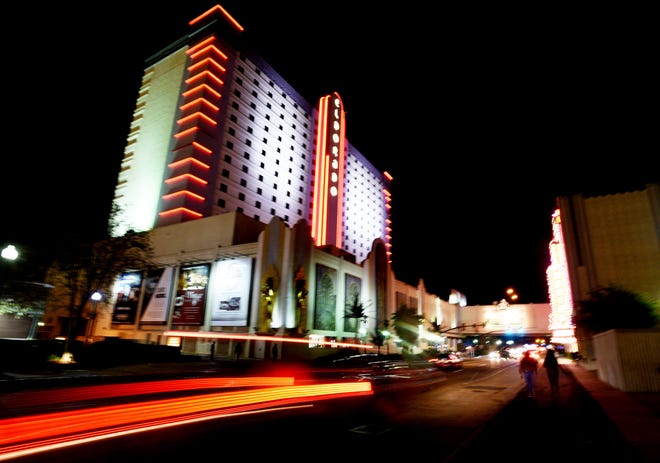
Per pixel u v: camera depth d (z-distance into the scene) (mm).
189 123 70125
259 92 82938
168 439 7816
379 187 135750
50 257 33312
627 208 45438
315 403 13289
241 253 47719
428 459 7086
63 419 8695
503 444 8281
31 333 34562
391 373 29828
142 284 55375
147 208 69875
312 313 48938
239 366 31547
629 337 18000
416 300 83250
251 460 6723
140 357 31500
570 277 46094
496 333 110812
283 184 84750
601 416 11703
